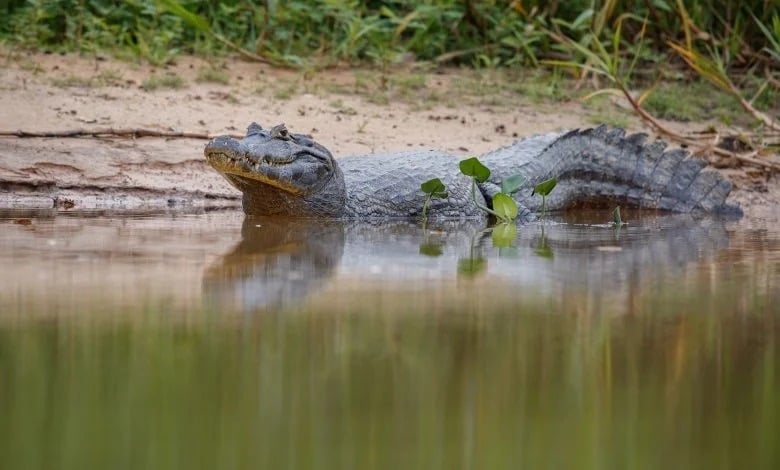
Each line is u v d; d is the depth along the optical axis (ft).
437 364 27.09
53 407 23.38
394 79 81.66
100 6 83.82
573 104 81.66
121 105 68.90
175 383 25.14
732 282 38.99
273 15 84.53
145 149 64.23
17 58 75.25
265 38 84.99
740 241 51.75
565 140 67.77
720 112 83.10
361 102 76.13
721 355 28.50
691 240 52.01
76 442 21.33
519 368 26.94
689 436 22.47
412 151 64.54
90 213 55.93
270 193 57.11
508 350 28.60
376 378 25.86
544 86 83.56
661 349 29.04
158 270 39.22
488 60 86.12
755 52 92.02
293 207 57.82
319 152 57.47
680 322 32.19
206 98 72.43
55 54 78.23
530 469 20.49
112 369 26.21
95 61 77.41
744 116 82.58
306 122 70.79
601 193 68.64
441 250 46.42
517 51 89.51
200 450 21.01
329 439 21.72
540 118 77.51
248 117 70.13
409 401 24.18
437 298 35.12
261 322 31.24
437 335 30.01
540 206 64.34
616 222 58.95
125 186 61.00
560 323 31.76
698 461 21.09
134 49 79.66
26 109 65.98
